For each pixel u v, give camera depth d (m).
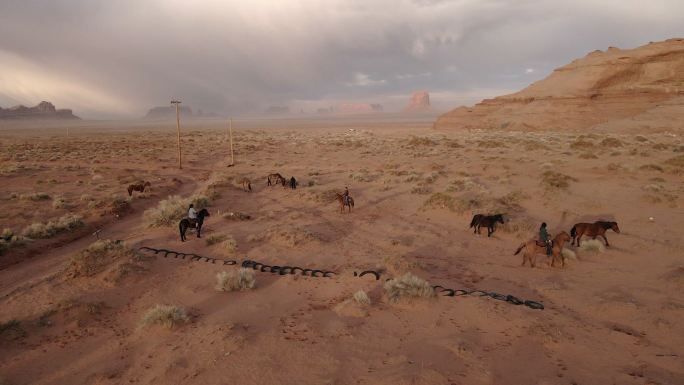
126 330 10.76
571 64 107.69
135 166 48.97
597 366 8.66
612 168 33.50
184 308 11.87
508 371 8.46
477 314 10.97
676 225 19.23
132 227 22.23
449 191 28.30
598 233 16.56
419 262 15.40
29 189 32.50
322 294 12.70
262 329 10.41
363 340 9.77
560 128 83.06
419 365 8.62
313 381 8.21
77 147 70.31
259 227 21.05
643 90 84.00
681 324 10.27
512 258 16.05
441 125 114.25
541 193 26.08
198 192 31.67
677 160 34.12
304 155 57.00
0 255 16.69
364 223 21.94
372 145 65.06
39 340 10.28
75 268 14.38
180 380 8.38
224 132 127.38
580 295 12.27
